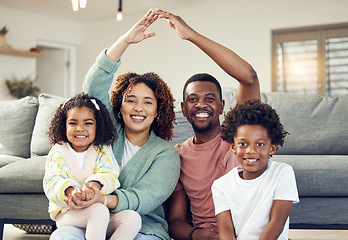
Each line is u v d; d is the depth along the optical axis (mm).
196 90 1895
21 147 3043
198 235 1722
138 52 8195
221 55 1825
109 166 1756
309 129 2697
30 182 2273
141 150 1861
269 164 1676
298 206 2193
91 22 8539
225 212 1640
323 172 2158
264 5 7137
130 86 1867
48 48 8664
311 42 7016
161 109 1925
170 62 7891
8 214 2324
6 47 7238
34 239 2754
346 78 6820
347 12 6641
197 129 1917
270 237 1519
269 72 7137
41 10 7770
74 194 1571
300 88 7137
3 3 7301
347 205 2166
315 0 6828
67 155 1777
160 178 1767
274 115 1640
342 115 2709
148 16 1797
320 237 2910
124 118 1859
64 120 1820
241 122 1625
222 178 1702
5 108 3146
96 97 1909
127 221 1596
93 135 1780
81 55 8656
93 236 1523
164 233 1748
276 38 7234
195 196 1880
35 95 7598
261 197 1600
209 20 7531
